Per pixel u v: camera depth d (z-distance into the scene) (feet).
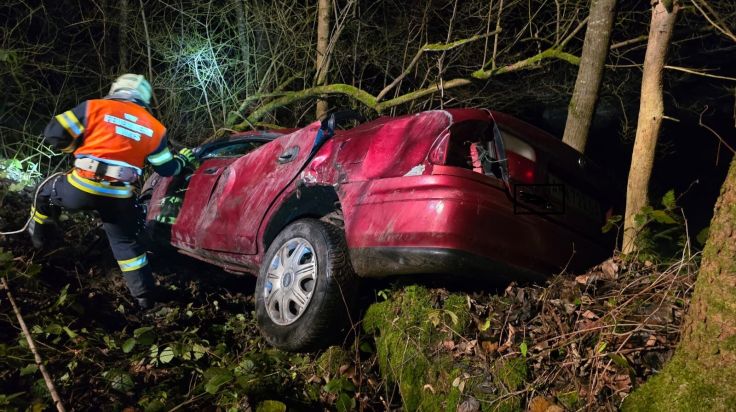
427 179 9.45
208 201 14.15
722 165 27.55
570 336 8.95
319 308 10.16
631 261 10.77
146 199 16.90
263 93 25.35
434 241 9.25
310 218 11.53
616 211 11.82
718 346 6.42
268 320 11.10
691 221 25.71
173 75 25.30
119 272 14.96
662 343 8.41
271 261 11.39
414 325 10.02
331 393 9.98
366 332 10.82
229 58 26.53
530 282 10.16
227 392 9.71
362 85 27.07
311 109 26.27
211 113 25.54
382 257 9.84
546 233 10.16
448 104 24.54
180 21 27.76
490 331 9.59
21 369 9.57
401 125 10.44
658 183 27.76
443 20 24.21
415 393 9.39
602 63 15.37
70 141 12.24
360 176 10.59
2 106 22.50
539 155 10.26
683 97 28.37
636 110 27.96
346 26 25.23
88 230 16.25
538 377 8.45
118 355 11.29
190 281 15.46
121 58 26.91
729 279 6.41
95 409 9.84
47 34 27.63
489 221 9.43
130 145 12.46
